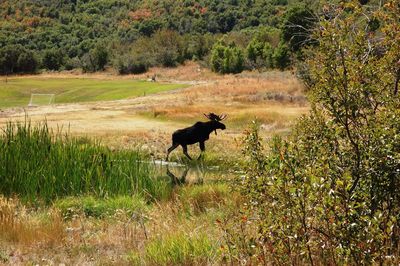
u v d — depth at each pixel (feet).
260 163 21.20
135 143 96.22
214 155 83.41
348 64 21.30
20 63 481.46
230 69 367.04
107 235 36.11
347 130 21.06
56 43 624.59
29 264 29.37
